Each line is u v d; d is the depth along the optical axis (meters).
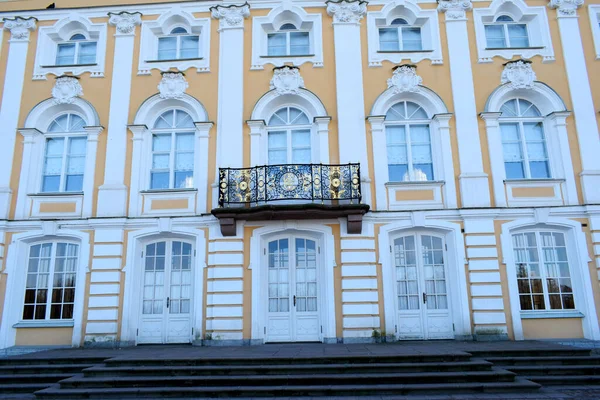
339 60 12.22
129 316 11.07
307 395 7.37
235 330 10.77
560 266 11.26
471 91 12.02
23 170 11.98
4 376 8.45
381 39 12.86
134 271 11.36
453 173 11.57
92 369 8.11
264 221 11.29
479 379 7.62
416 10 12.65
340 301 10.89
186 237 11.62
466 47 12.32
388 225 11.26
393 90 12.09
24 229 11.63
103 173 11.93
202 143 11.88
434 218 11.29
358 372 7.92
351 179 11.11
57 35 12.89
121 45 12.67
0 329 11.10
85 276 11.31
